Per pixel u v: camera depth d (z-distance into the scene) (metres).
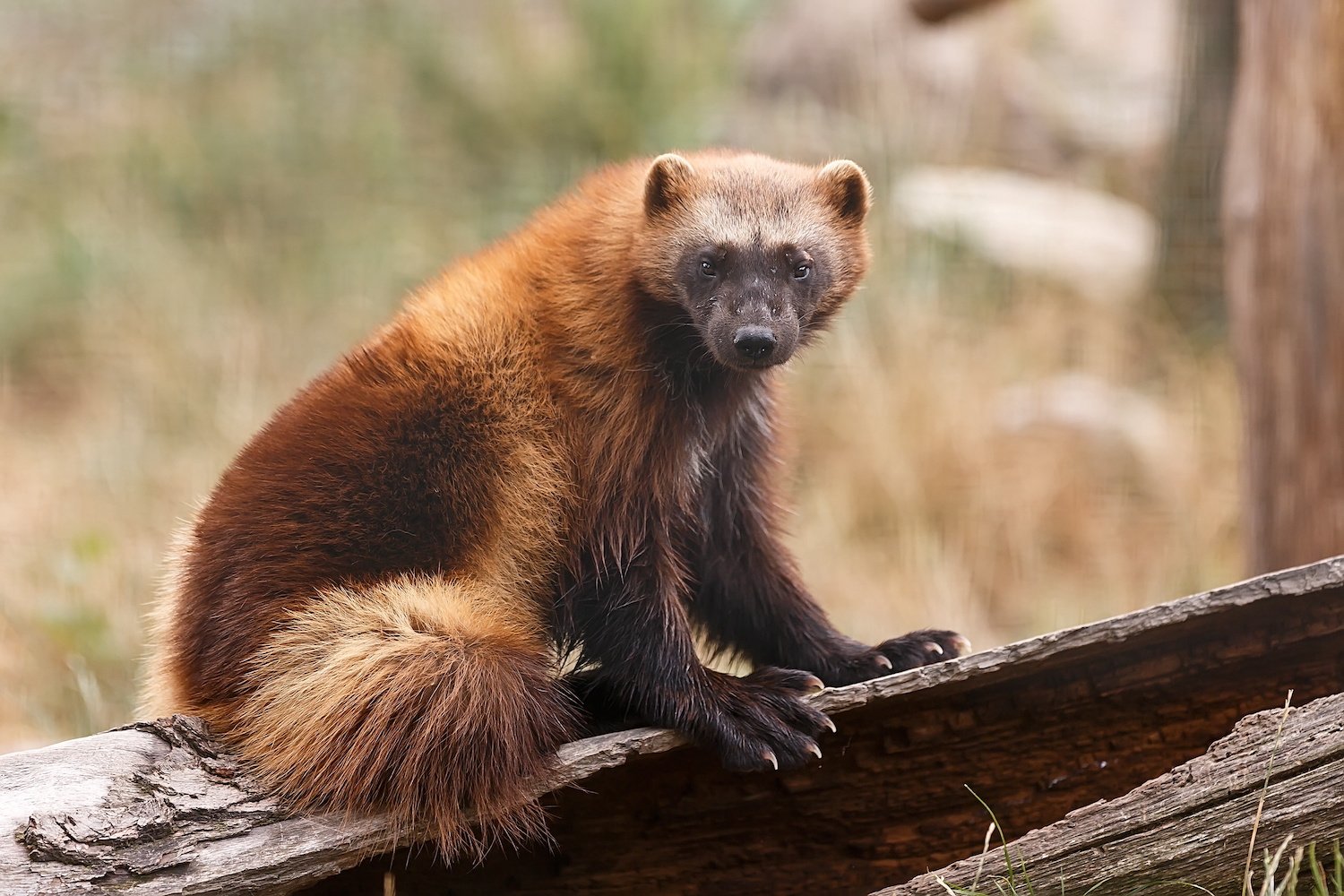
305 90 20.50
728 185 7.47
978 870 5.78
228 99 20.56
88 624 10.58
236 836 5.83
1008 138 20.19
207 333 16.34
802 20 21.36
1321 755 5.81
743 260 7.22
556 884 6.65
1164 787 5.90
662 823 6.68
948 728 6.61
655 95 20.34
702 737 6.47
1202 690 6.62
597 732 6.76
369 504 6.59
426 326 6.93
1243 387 10.18
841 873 6.75
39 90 21.19
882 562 13.01
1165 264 16.86
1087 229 18.28
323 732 6.05
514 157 19.91
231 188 19.17
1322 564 6.22
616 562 6.77
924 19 13.97
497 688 6.12
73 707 10.08
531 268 7.07
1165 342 16.38
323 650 6.26
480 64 20.91
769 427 7.79
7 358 16.73
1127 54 20.84
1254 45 10.04
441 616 6.30
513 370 6.84
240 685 6.34
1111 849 5.86
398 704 6.05
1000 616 12.47
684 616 6.91
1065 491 13.63
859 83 20.56
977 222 17.88
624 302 6.99
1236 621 6.44
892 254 17.22
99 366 16.56
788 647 7.74
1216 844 5.80
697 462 7.29
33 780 5.79
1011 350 15.79
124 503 13.23
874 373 15.04
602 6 20.78
